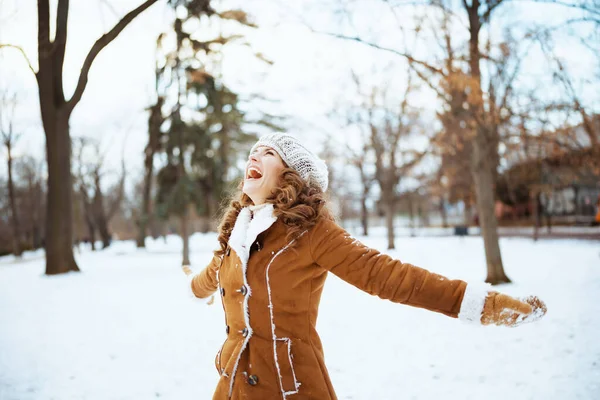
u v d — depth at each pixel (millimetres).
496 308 1336
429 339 5207
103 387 3994
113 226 64062
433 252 17688
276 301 1562
